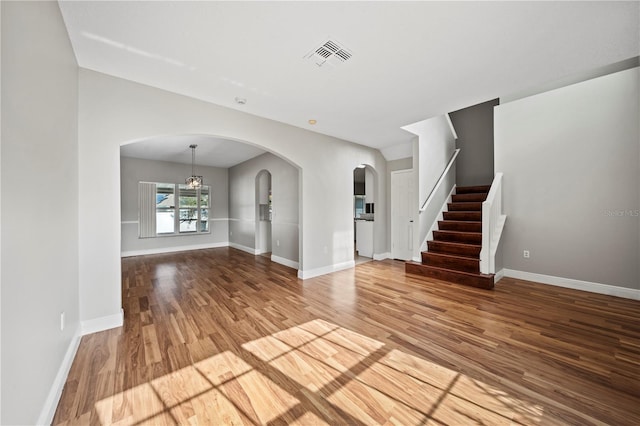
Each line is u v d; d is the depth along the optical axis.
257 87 2.77
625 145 3.31
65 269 1.82
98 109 2.43
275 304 3.15
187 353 2.07
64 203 1.82
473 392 1.63
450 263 4.25
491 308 2.97
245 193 7.20
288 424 1.39
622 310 2.88
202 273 4.71
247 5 1.64
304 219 4.31
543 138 3.93
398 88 2.80
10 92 1.04
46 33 1.46
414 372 1.83
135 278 4.36
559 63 2.35
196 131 3.03
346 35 1.95
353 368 1.88
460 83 2.71
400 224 5.80
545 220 3.91
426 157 4.97
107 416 1.43
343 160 4.95
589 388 1.65
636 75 3.24
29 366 1.16
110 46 2.06
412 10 1.70
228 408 1.50
